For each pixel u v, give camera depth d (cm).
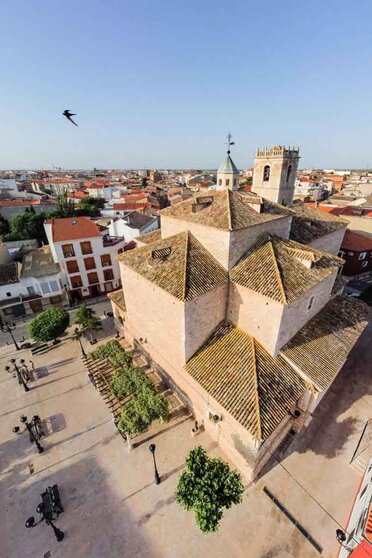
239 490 1388
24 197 10300
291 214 2367
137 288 2341
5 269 3847
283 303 1661
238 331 2056
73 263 3831
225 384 1759
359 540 1158
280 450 1930
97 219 7519
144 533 1550
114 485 1767
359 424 2091
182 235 2295
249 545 1492
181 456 1919
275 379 1777
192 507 1363
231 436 1755
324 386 1806
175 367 2198
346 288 4272
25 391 2470
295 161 3572
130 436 1978
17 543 1525
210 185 13412
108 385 2411
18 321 3638
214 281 1916
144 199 9244
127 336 3050
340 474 1795
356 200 7350
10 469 1877
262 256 2025
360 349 2842
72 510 1652
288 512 1617
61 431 2114
